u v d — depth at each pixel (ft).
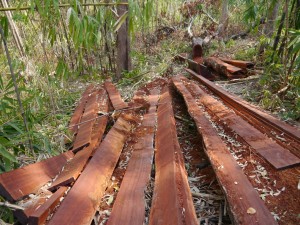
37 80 12.00
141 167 6.23
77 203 4.91
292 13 11.45
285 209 4.54
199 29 29.35
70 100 13.58
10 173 5.49
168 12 31.58
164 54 23.89
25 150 7.86
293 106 10.08
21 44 11.70
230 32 30.32
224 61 18.08
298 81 10.46
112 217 4.60
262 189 5.03
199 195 5.87
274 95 10.53
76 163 6.49
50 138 8.84
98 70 19.16
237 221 4.19
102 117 9.93
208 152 6.33
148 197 5.45
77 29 6.33
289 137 6.77
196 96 11.41
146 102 11.72
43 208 4.73
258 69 15.85
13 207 4.79
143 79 17.28
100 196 5.41
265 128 7.52
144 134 8.27
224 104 10.19
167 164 5.97
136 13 7.07
